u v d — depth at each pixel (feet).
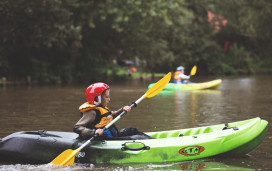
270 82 100.78
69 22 93.91
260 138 23.16
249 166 20.81
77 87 84.28
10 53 99.76
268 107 46.09
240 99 56.59
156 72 137.18
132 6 96.27
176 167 20.77
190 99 57.21
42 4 86.12
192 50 143.33
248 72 157.48
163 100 55.67
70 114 41.24
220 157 22.82
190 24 144.15
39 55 105.50
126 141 22.62
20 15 88.28
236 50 157.48
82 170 20.53
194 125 33.83
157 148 22.04
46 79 100.58
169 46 132.26
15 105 49.96
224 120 36.40
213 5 164.66
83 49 112.68
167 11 108.06
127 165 21.31
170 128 32.55
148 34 113.09
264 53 174.19
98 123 22.61
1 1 84.58
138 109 45.09
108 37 113.50
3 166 21.52
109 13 96.43
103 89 22.54
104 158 21.98
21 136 22.68
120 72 131.95
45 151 22.18
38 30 89.92
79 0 96.99
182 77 79.00
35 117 39.14
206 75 147.54
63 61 107.65
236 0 163.84
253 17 164.35
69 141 22.45
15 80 97.66
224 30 164.14
